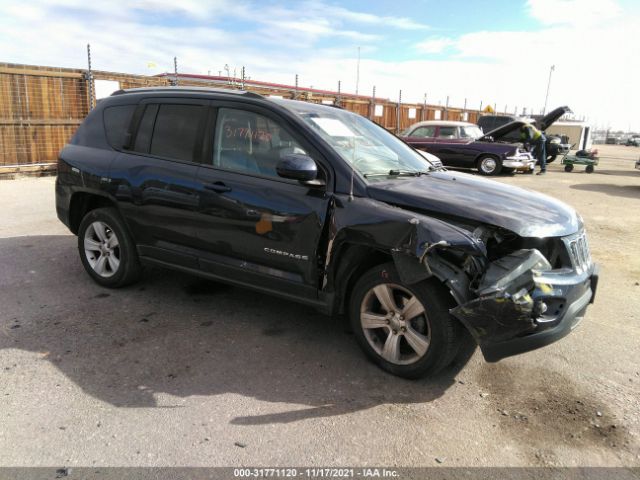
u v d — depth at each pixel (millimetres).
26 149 11039
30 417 2703
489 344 2770
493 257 2980
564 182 14000
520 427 2771
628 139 64875
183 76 14500
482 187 3688
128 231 4344
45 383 3031
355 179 3297
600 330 4082
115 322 3906
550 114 16203
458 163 15602
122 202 4215
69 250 5707
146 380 3111
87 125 4695
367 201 3193
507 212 3105
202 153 3877
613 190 12438
